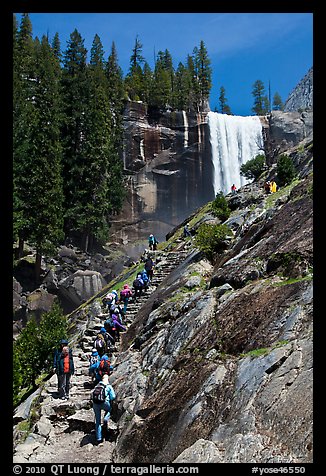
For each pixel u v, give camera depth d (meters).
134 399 9.78
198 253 18.48
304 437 5.08
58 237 39.56
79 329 20.77
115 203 55.12
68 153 48.62
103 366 11.81
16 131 37.69
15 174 37.09
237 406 6.38
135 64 84.06
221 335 8.75
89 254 46.56
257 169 45.47
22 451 8.93
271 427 5.55
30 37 65.31
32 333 15.93
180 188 66.12
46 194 38.31
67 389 11.95
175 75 79.81
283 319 7.57
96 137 48.78
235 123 69.94
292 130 68.25
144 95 70.56
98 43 69.31
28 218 38.03
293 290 8.14
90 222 46.69
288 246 9.73
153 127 66.19
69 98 51.03
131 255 55.47
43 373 15.82
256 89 97.25
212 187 67.31
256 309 8.52
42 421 10.45
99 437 9.28
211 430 6.44
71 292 37.94
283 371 6.25
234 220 20.34
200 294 11.84
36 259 38.38
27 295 36.53
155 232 63.22
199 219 31.09
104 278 42.81
